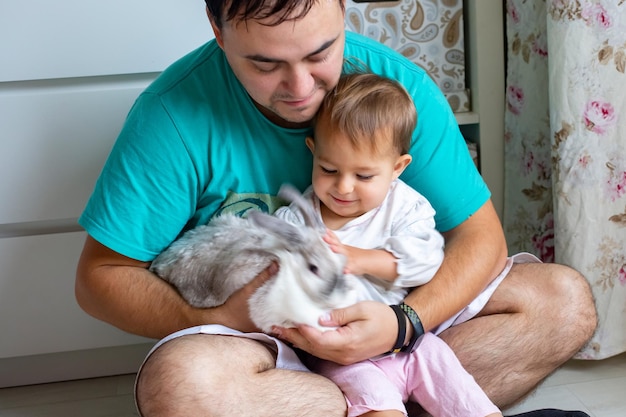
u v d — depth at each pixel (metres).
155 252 1.18
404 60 1.25
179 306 1.12
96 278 1.15
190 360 1.00
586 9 1.32
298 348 1.16
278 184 1.21
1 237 1.48
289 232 1.03
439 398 1.11
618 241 1.42
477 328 1.25
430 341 1.15
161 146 1.14
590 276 1.43
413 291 1.17
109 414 1.47
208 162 1.17
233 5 0.94
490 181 1.70
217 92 1.17
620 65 1.34
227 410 0.99
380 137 1.09
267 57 0.98
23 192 1.44
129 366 1.62
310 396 1.05
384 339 1.08
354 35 1.26
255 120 1.17
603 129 1.37
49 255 1.48
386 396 1.06
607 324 1.45
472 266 1.19
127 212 1.14
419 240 1.12
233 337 1.08
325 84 1.06
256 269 1.06
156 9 1.38
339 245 1.09
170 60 1.42
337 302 1.06
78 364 1.61
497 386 1.26
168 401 0.98
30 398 1.55
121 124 1.43
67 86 1.42
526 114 1.59
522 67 1.57
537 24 1.50
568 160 1.39
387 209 1.17
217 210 1.21
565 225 1.43
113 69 1.41
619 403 1.35
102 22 1.38
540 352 1.26
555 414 1.26
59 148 1.43
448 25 1.62
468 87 1.70
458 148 1.24
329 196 1.14
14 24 1.36
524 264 1.32
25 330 1.52
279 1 0.92
